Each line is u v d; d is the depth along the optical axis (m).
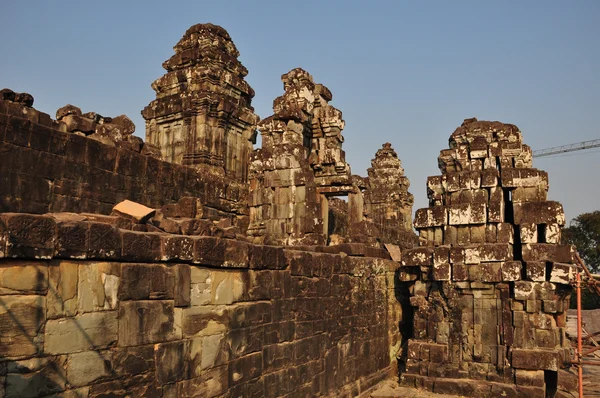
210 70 22.61
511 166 15.83
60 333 6.15
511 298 15.02
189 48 23.59
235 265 9.20
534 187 15.36
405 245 28.22
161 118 23.22
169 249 7.70
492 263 15.18
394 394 14.91
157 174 16.19
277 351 10.64
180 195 17.19
